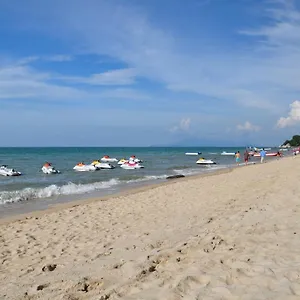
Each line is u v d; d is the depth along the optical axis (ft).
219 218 28.45
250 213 27.78
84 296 14.87
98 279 16.57
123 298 13.79
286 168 75.20
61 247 25.66
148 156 287.07
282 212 26.78
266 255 16.75
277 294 12.07
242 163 164.14
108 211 40.81
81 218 37.37
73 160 218.79
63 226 33.58
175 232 26.02
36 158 248.52
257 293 12.35
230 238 20.80
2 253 25.00
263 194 38.45
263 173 69.46
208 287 13.48
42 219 37.88
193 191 52.85
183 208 38.27
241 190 46.85
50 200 56.13
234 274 14.48
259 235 20.81
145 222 32.45
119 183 80.89
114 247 23.85
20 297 15.47
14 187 77.82
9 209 48.14
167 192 54.54
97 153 377.09
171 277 15.35
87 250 23.99
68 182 86.58
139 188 67.77
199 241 21.01
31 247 26.35
